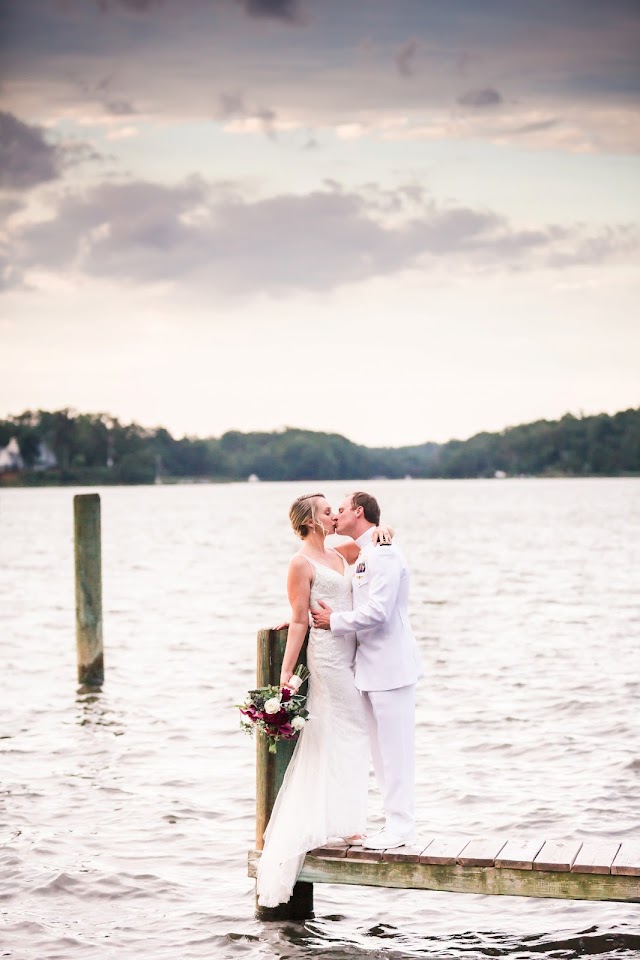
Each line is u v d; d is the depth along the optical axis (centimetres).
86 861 759
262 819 652
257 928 653
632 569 2997
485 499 10056
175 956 614
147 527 6059
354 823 629
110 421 18575
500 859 600
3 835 811
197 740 1099
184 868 750
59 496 13638
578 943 631
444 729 1123
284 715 614
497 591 2473
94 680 1395
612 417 19350
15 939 634
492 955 617
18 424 17988
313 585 633
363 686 630
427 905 694
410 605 2214
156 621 2033
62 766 1002
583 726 1123
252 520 6944
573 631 1802
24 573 3106
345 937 642
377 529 638
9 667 1524
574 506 8025
